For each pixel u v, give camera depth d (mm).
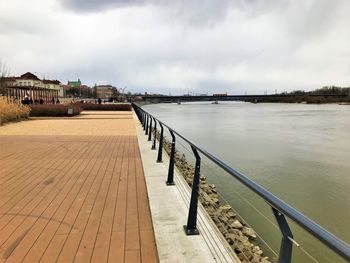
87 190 6559
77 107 35094
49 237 4434
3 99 24922
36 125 21406
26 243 4254
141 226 4812
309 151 22375
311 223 1762
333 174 15852
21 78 97188
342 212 10883
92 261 3811
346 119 54625
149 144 12688
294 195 12609
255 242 7473
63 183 7070
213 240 4305
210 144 25016
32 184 6984
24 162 9242
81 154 10570
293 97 162500
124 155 10414
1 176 7648
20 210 5438
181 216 5129
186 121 49562
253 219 8984
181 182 7074
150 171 8070
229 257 3883
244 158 19609
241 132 33969
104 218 5105
